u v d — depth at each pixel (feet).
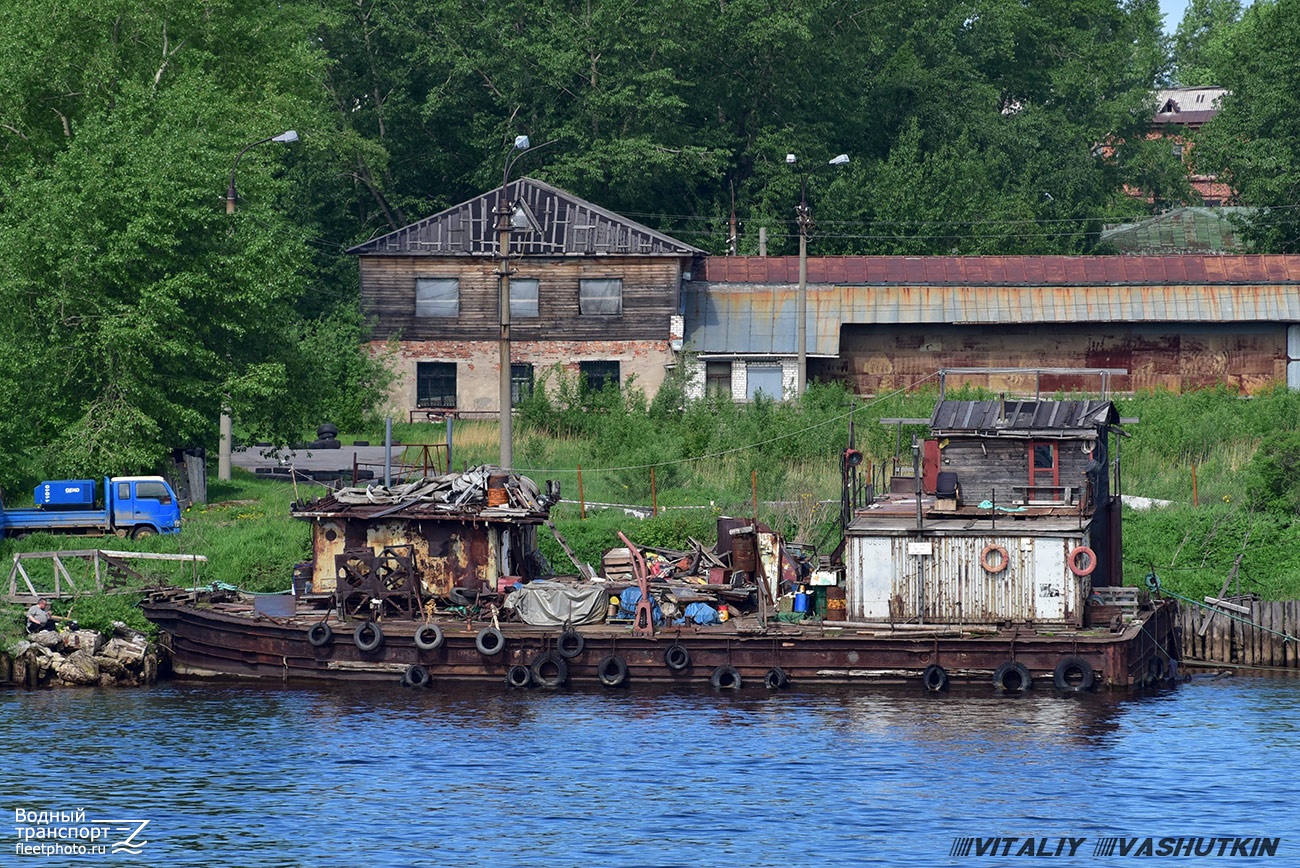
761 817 365.40
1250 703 481.05
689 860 338.54
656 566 544.62
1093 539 521.65
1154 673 517.55
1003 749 422.00
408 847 346.54
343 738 437.17
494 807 373.40
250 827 359.87
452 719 460.14
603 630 507.71
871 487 570.87
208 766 408.67
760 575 532.73
